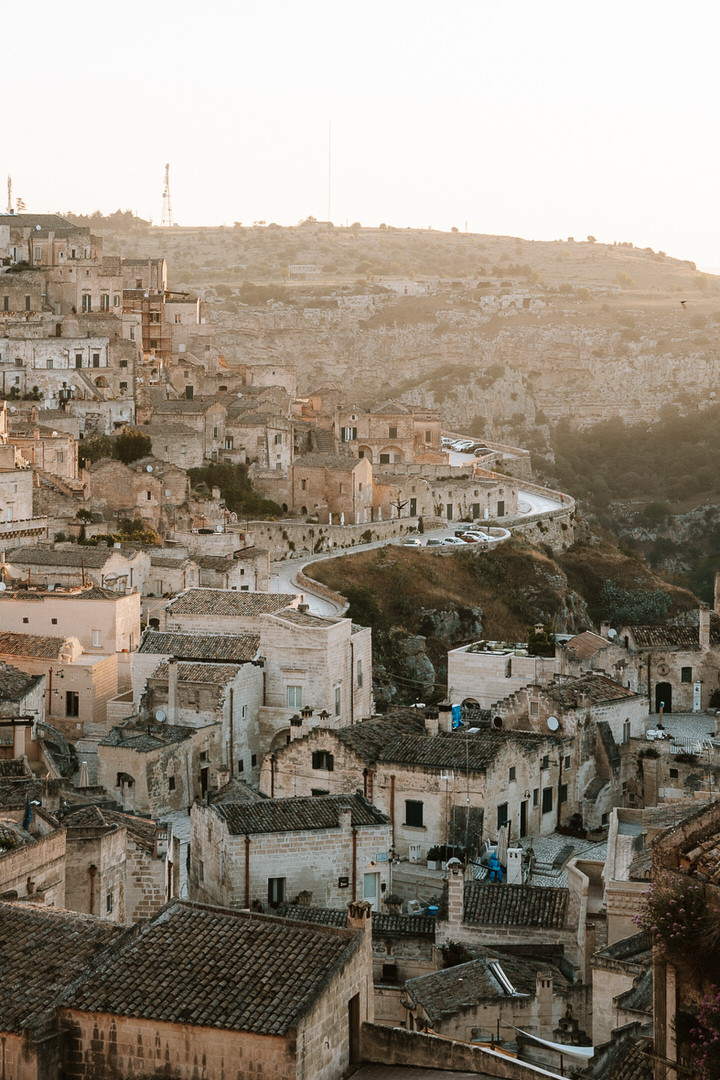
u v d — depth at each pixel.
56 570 174.38
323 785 118.88
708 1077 46.25
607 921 83.06
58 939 58.97
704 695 150.62
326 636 145.38
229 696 140.62
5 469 189.38
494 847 114.19
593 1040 72.19
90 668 150.50
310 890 101.56
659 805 105.44
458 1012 75.44
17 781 99.75
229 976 55.50
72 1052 54.50
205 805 103.94
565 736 126.62
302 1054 52.78
